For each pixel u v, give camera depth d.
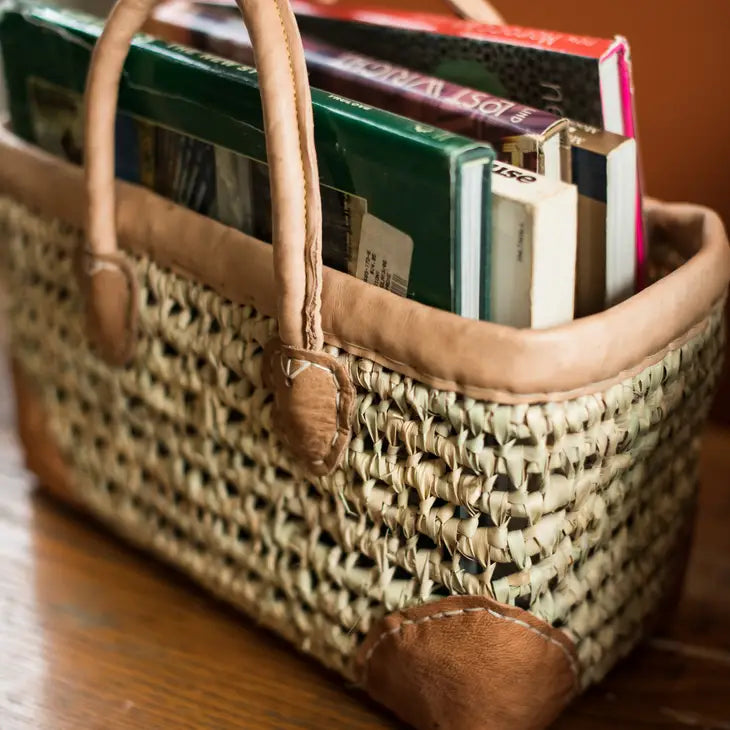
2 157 0.62
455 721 0.49
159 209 0.54
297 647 0.57
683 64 0.69
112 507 0.65
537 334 0.41
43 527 0.69
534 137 0.47
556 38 0.52
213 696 0.56
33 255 0.62
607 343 0.42
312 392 0.47
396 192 0.45
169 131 0.54
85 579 0.64
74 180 0.57
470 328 0.42
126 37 0.49
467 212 0.43
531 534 0.45
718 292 0.49
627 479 0.49
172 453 0.58
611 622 0.53
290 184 0.43
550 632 0.48
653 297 0.45
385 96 0.52
